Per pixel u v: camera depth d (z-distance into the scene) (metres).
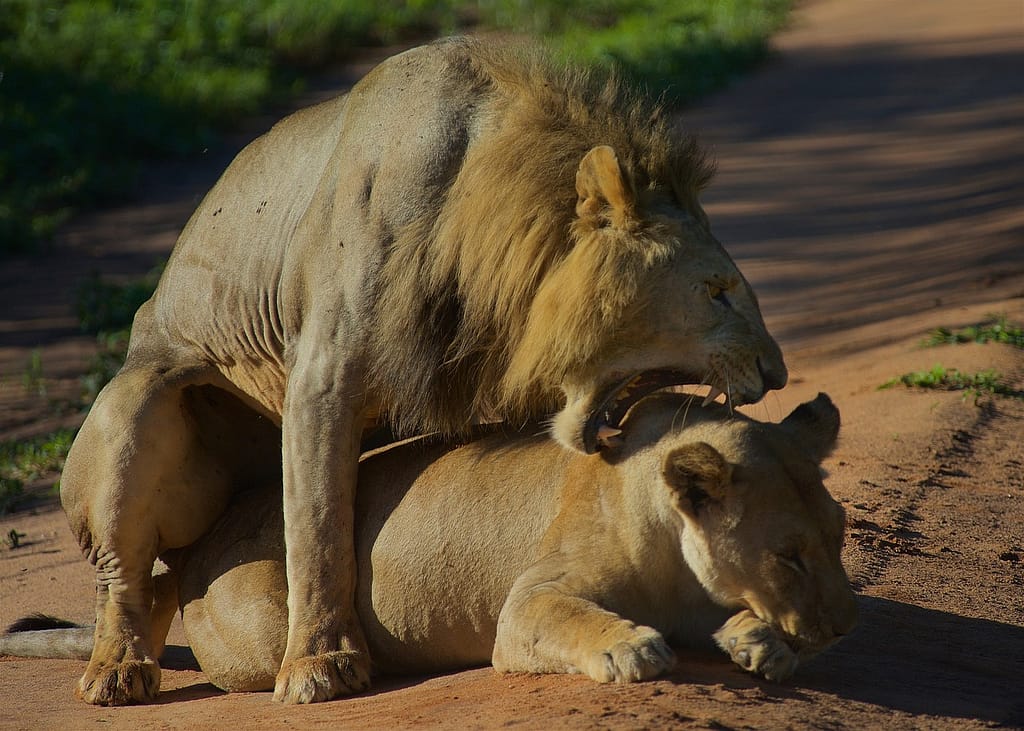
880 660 8.71
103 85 43.69
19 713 9.76
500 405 9.55
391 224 9.54
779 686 7.75
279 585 9.92
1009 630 9.61
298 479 9.60
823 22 60.72
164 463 10.54
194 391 11.08
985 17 57.66
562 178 9.16
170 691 10.56
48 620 12.32
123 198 37.59
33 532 16.75
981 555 11.49
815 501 8.09
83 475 10.62
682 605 8.48
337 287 9.66
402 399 9.63
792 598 7.91
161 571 12.69
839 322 22.48
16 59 44.75
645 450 8.53
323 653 9.27
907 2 63.12
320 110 10.84
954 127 40.66
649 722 6.90
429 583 9.28
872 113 43.41
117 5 53.56
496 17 56.56
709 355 8.75
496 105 9.62
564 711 7.20
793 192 34.75
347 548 9.54
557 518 8.80
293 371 9.91
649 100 9.99
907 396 16.84
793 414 8.86
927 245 27.94
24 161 38.78
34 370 24.41
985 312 21.25
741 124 43.31
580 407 8.88
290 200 10.56
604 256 8.73
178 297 11.23
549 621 8.04
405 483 9.74
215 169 40.06
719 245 9.02
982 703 7.91
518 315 9.20
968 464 14.24
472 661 9.35
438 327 9.50
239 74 47.59
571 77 9.80
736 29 55.81
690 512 7.99
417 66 10.00
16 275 31.41
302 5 53.84
